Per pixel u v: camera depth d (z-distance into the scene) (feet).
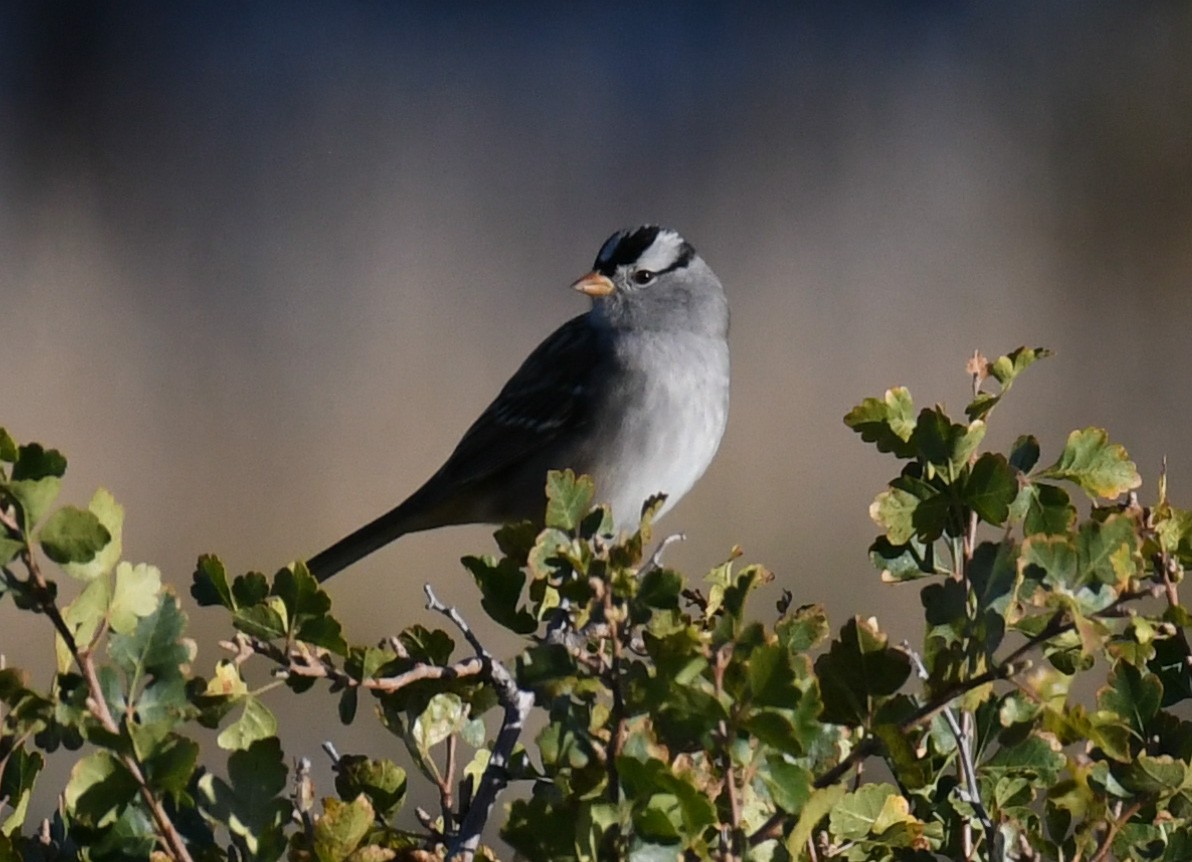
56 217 64.80
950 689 12.30
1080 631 11.84
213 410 52.21
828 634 12.67
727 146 69.31
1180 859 12.92
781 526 44.65
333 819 11.92
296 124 71.36
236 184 68.28
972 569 12.46
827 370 51.78
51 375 53.26
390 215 65.77
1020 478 13.82
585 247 64.23
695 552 43.70
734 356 52.13
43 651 38.32
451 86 73.87
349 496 48.49
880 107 69.62
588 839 11.21
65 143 70.95
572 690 11.84
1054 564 12.32
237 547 46.57
